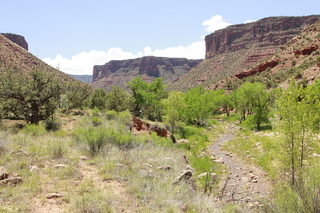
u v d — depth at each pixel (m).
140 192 5.51
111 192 5.25
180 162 10.41
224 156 15.28
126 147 11.29
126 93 39.12
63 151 8.44
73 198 4.52
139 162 8.54
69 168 6.36
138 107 40.78
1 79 17.28
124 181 6.23
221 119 51.72
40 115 20.17
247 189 8.44
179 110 23.12
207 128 32.75
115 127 16.98
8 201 4.21
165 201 5.24
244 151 16.11
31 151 7.74
